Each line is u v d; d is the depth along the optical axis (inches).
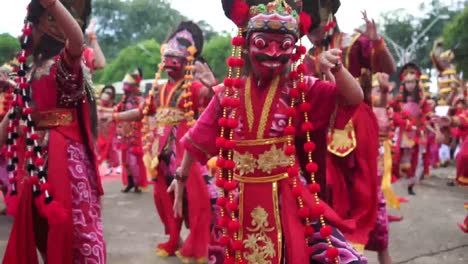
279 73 94.8
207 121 98.4
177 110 183.0
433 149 477.4
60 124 110.4
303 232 90.7
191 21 190.4
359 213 148.9
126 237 214.2
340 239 93.0
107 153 406.0
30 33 108.7
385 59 152.8
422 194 325.1
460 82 487.5
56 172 106.3
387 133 199.5
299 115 94.8
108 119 199.8
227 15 95.7
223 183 94.7
